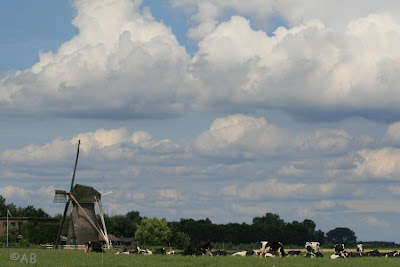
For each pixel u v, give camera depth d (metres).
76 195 132.12
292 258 69.75
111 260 60.84
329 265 56.75
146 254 81.81
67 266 51.66
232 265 54.72
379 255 83.31
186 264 55.28
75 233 130.12
